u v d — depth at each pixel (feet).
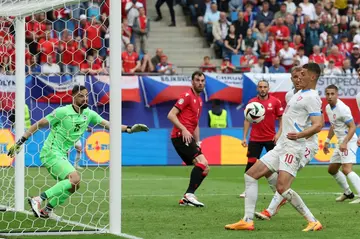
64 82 166.61
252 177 77.66
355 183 103.71
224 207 98.02
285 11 217.36
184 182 134.82
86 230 76.18
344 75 190.19
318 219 86.53
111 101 74.43
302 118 75.77
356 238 72.64
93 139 160.56
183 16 231.09
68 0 81.97
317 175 150.51
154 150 173.68
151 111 184.55
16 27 94.48
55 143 83.92
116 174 74.59
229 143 175.83
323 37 213.87
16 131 94.38
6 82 128.88
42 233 74.38
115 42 74.13
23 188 93.61
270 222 83.76
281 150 76.89
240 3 222.89
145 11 217.56
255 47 210.18
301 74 75.77
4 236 72.74
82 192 114.52
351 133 102.22
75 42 172.04
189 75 186.91
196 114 101.71
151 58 202.28
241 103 187.21
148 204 101.14
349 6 229.04
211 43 219.20
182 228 78.79
